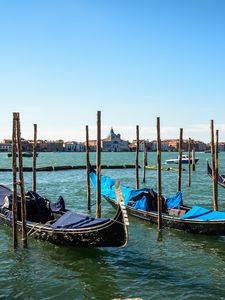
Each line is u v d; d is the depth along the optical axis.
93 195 31.95
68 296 10.66
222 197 29.95
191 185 39.44
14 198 14.48
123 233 12.92
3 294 10.76
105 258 13.55
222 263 13.21
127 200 20.50
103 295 10.70
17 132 14.62
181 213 18.66
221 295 10.68
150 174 55.62
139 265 12.95
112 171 61.69
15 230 14.48
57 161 103.56
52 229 14.42
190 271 12.45
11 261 13.25
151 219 18.78
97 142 18.05
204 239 16.14
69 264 12.94
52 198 30.19
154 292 10.86
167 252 14.36
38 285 11.34
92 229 13.44
